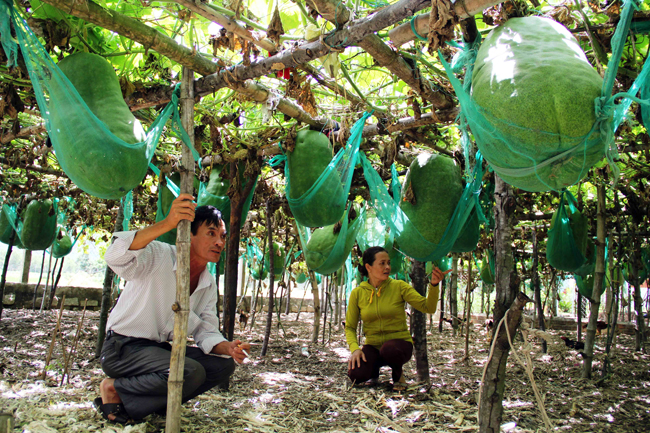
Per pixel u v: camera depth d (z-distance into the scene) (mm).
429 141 4020
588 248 6320
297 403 3449
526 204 5441
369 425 2973
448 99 3221
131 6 2826
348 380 4316
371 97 3756
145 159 2566
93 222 9148
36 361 4590
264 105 3682
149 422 2756
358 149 4125
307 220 4086
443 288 9703
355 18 2467
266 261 9836
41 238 7688
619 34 1828
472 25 2432
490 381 2246
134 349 2672
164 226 2445
